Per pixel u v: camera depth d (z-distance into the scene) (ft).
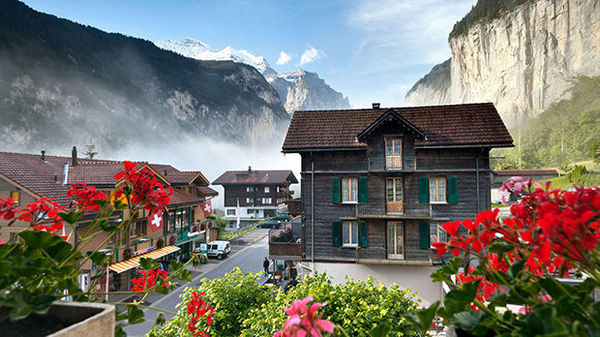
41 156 78.89
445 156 55.57
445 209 54.95
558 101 385.50
